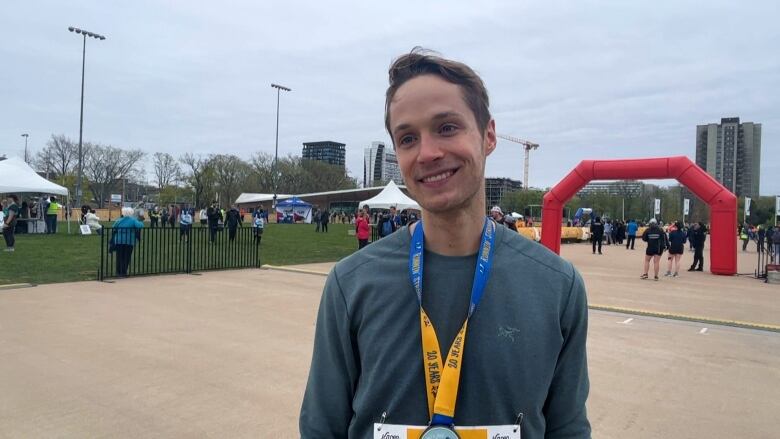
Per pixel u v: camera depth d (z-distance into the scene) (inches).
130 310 302.2
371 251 56.3
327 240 1045.8
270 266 534.0
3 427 145.8
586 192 3139.8
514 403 48.8
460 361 49.4
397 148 54.9
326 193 3046.3
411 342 51.1
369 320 52.6
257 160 3329.2
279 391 178.2
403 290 52.4
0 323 262.2
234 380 187.8
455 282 52.3
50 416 153.6
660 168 642.8
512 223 540.7
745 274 606.2
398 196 1371.8
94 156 2807.6
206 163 3009.4
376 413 51.4
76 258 564.7
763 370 216.4
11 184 885.8
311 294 371.2
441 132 52.3
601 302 379.2
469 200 52.4
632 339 265.7
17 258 554.3
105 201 2938.0
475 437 48.5
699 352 243.0
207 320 282.0
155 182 3213.6
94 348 222.2
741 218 2637.8
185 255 602.9
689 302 389.4
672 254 576.1
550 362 50.9
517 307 50.2
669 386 194.1
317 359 57.7
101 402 164.7
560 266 54.2
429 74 53.4
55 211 1015.0
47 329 252.4
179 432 145.7
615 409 170.6
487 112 56.2
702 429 156.0
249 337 247.8
